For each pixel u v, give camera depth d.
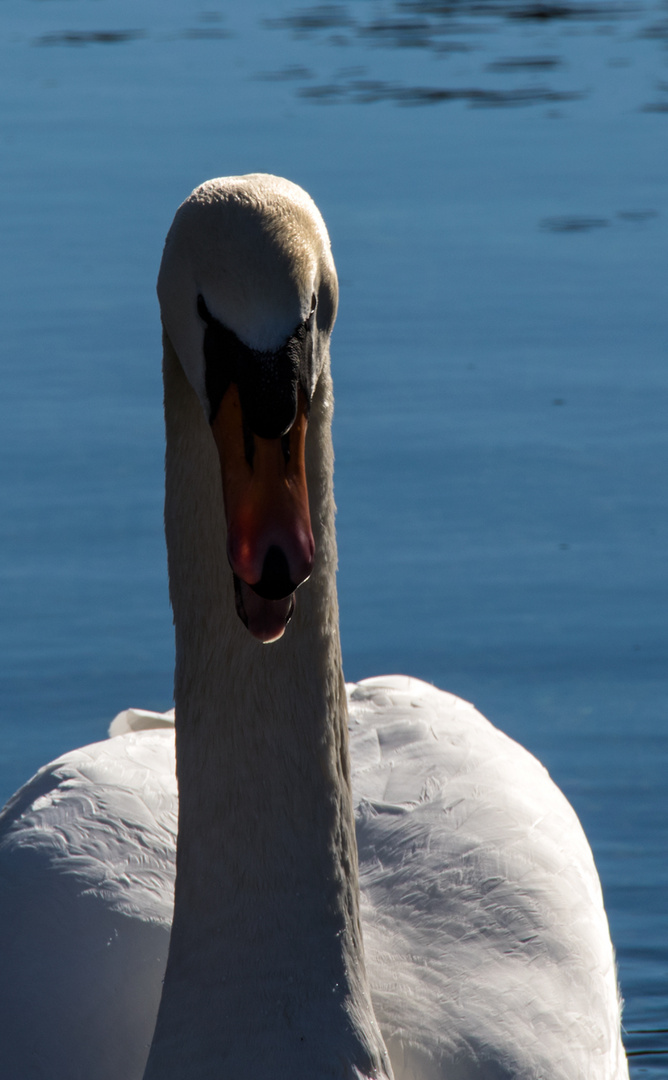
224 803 5.54
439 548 13.12
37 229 20.56
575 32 34.50
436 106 27.36
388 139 25.03
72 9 37.56
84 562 12.87
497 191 22.34
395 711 8.10
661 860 9.93
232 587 5.54
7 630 11.98
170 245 5.01
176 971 5.62
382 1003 6.36
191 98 27.78
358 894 5.75
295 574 4.55
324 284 5.00
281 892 5.52
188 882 5.61
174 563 5.61
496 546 13.14
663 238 20.47
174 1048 5.55
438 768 7.67
